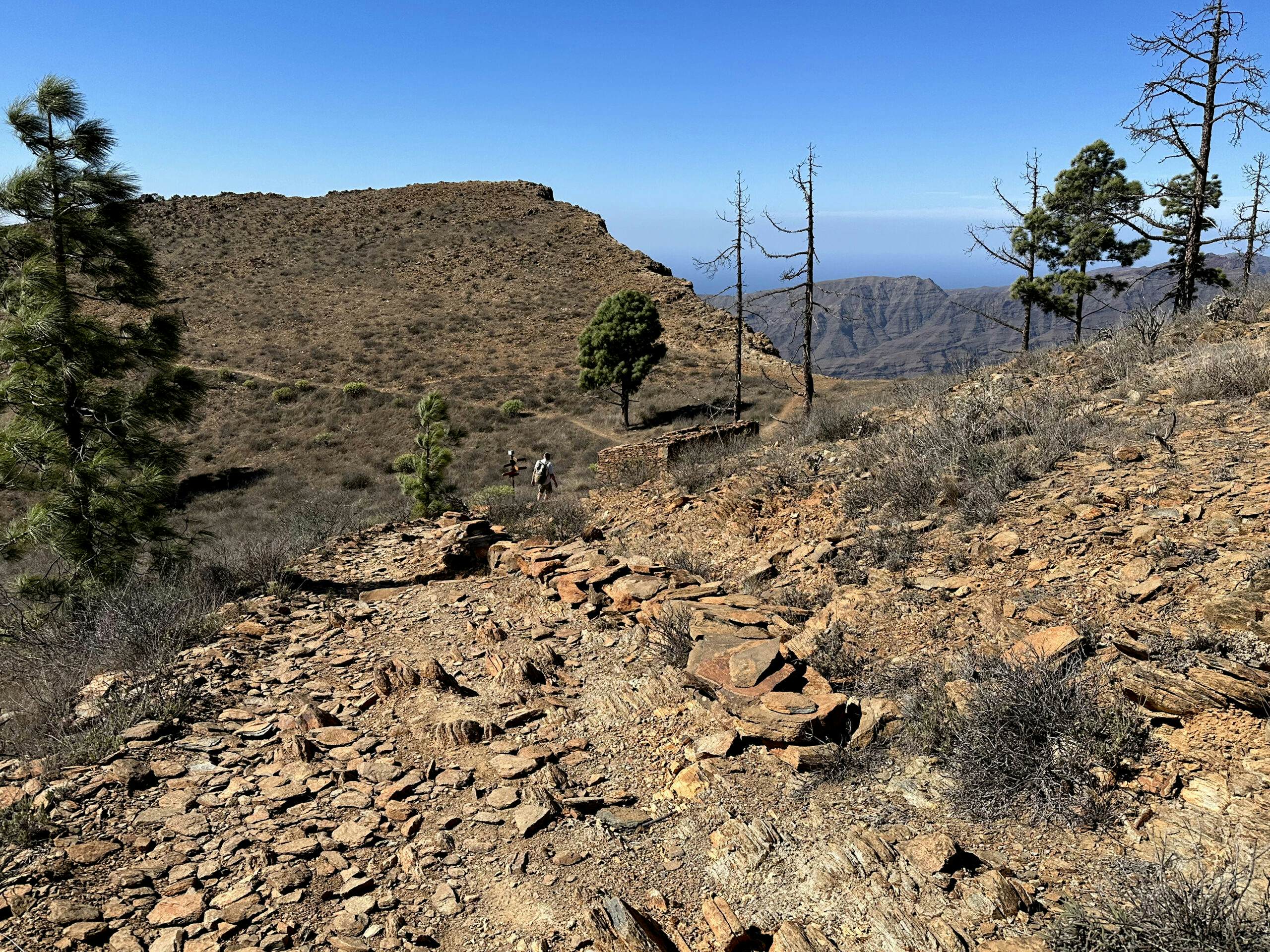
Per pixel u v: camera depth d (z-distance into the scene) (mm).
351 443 40000
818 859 3768
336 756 5227
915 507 8070
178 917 3551
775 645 5559
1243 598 4586
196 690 6211
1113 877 3281
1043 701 4184
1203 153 16625
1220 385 9078
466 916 3654
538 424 42406
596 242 81188
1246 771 3631
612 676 6305
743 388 45562
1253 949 2715
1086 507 6637
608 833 4262
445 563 10117
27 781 4699
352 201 97750
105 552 10367
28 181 10336
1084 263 25891
